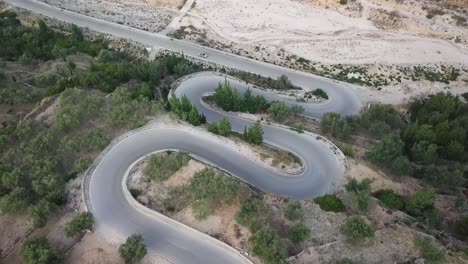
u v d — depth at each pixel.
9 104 68.19
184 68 82.69
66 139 57.84
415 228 49.41
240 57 93.62
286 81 85.06
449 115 76.56
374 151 60.09
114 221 49.62
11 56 87.00
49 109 65.31
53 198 50.69
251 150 60.03
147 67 77.38
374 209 51.72
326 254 44.88
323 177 58.38
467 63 94.94
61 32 97.56
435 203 57.50
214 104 73.62
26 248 44.69
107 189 53.19
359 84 89.06
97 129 59.88
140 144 59.31
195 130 61.84
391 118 73.62
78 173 54.69
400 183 58.91
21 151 56.34
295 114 74.00
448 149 66.19
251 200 49.84
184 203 50.41
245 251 45.44
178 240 47.38
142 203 50.94
